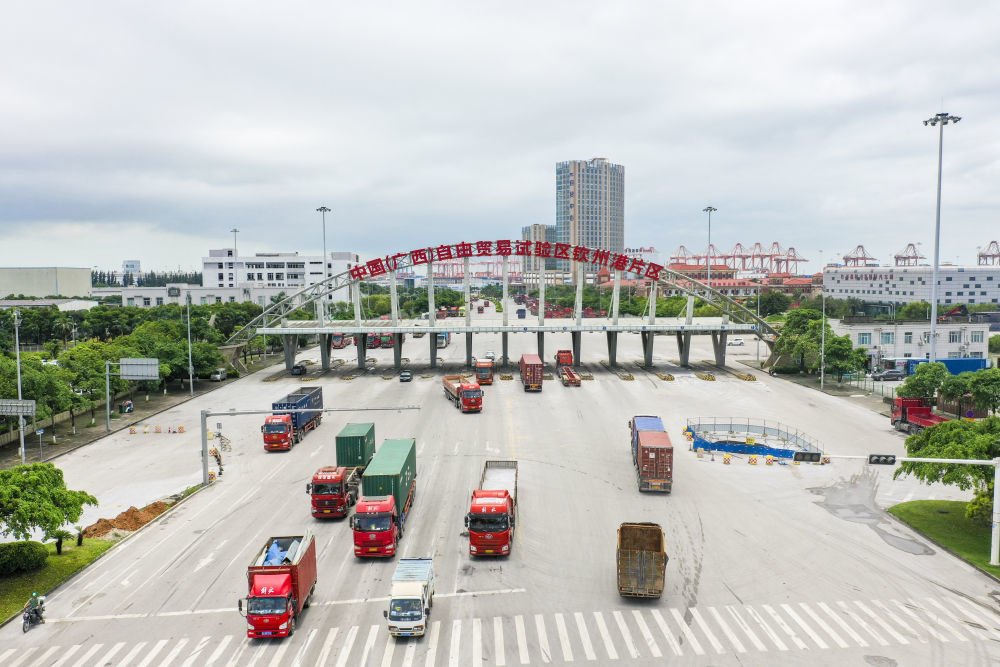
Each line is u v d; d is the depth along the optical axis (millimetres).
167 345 88000
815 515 43219
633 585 31812
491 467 47625
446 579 34688
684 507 44688
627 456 56562
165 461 57125
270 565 29797
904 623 30219
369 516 36438
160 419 73750
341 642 28953
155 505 45562
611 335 106000
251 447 61406
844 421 68625
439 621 30594
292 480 51375
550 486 49000
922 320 106000
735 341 138500
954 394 63938
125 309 147125
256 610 28781
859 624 30156
